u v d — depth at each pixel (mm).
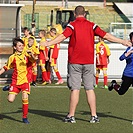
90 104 13211
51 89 21109
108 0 77125
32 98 18203
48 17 54094
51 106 16219
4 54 24266
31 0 71625
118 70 25109
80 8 13031
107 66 24141
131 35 13195
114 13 69812
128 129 12312
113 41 13000
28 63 13227
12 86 13031
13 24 25016
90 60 12977
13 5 24844
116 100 17828
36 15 51250
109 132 11906
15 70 12984
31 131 11961
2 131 11953
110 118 13914
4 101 17172
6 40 24641
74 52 12898
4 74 24000
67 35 12820
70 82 13062
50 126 12625
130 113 14828
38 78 24078
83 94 19500
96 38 26203
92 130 12125
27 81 13078
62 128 12359
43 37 22297
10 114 14484
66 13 46688
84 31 12883
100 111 15195
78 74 13031
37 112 14953
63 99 17906
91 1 76375
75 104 13148
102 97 18672
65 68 24859
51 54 22906
